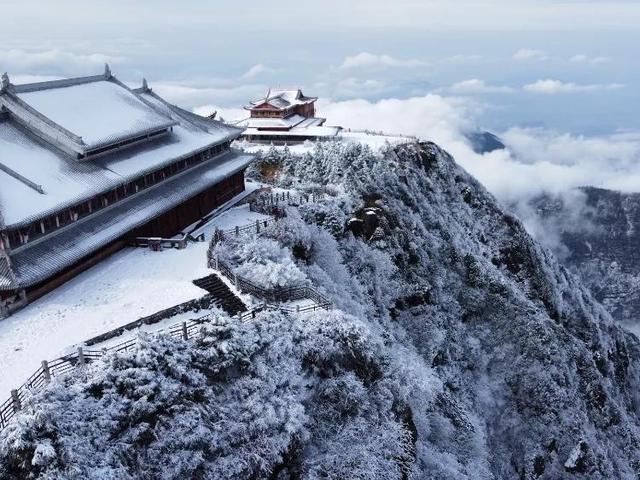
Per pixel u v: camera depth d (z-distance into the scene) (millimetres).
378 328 53125
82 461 24578
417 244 70125
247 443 29859
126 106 55469
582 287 106688
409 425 38938
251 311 36375
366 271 61094
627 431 74062
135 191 50656
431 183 87750
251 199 67375
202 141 62562
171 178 56531
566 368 66688
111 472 25016
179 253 47312
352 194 69062
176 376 29625
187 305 37312
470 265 73500
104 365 28891
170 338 31344
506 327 68625
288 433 31328
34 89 47281
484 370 65562
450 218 84125
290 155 84500
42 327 35219
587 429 64062
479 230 90250
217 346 31984
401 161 87125
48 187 40812
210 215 62094
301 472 31609
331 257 57906
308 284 42281
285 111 114875
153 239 48188
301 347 35125
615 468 67812
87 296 39500
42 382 28516
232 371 32062
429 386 41844
